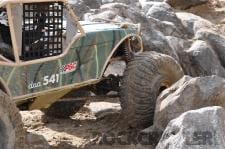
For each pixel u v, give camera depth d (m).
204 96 9.62
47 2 9.01
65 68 9.32
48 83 9.07
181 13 19.11
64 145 10.03
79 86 9.66
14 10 8.68
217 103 9.68
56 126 11.48
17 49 8.58
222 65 16.50
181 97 9.67
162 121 9.77
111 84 10.82
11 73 8.53
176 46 15.85
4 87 8.47
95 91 10.89
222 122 7.86
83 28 10.15
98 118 11.98
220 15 22.91
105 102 13.22
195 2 22.45
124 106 10.41
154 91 10.45
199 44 15.92
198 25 17.75
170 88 10.09
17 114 8.23
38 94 8.94
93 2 18.80
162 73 10.66
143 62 10.50
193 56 15.73
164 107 9.77
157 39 15.39
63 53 9.23
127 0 19.33
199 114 7.84
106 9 16.44
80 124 11.59
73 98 10.26
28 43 8.85
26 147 8.60
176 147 7.78
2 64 8.38
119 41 10.32
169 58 10.85
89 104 12.84
